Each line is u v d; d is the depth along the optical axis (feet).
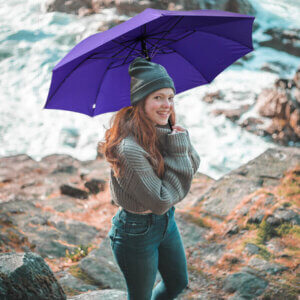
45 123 33.22
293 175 16.03
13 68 41.32
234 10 46.75
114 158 5.99
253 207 14.53
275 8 49.47
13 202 18.31
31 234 15.39
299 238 12.72
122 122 6.17
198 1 45.83
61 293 8.16
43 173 22.94
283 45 41.60
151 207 6.03
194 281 11.91
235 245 13.16
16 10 52.29
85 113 7.06
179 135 6.28
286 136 28.99
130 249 6.57
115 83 7.11
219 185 16.76
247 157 27.78
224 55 7.59
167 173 6.28
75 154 29.27
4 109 34.63
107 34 5.80
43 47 44.75
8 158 25.16
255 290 10.93
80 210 18.47
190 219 15.12
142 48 6.72
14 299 7.08
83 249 14.52
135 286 6.85
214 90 35.29
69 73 6.34
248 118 31.17
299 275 11.21
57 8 50.62
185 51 7.44
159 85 5.97
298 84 29.53
